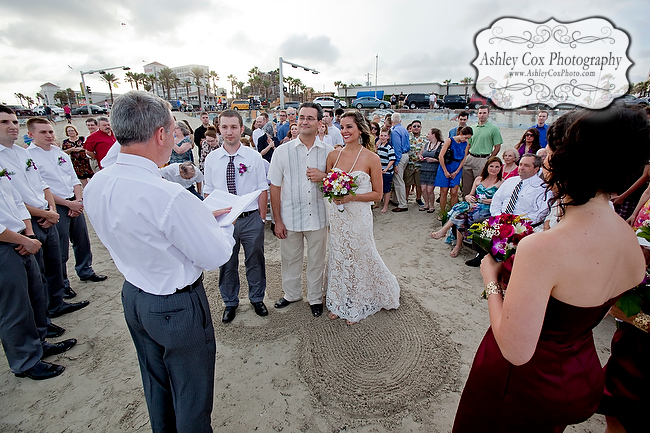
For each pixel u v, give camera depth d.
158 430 1.78
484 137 5.53
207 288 3.86
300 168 3.01
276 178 3.05
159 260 1.48
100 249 5.07
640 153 0.92
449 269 4.26
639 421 1.57
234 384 2.51
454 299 3.57
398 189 6.58
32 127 3.40
